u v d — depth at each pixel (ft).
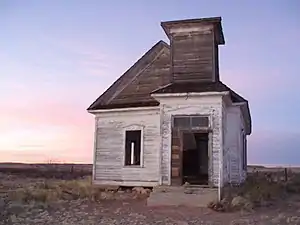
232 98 73.82
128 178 74.49
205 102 63.26
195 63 69.77
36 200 62.03
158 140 72.74
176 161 63.26
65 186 76.89
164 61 79.00
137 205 59.47
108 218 47.88
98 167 77.61
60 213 51.42
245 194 62.34
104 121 78.74
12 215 48.42
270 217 48.73
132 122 75.77
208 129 62.59
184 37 71.20
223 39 75.72
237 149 73.00
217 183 60.90
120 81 80.79
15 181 113.80
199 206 57.62
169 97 64.28
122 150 75.97
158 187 61.11
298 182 101.09
